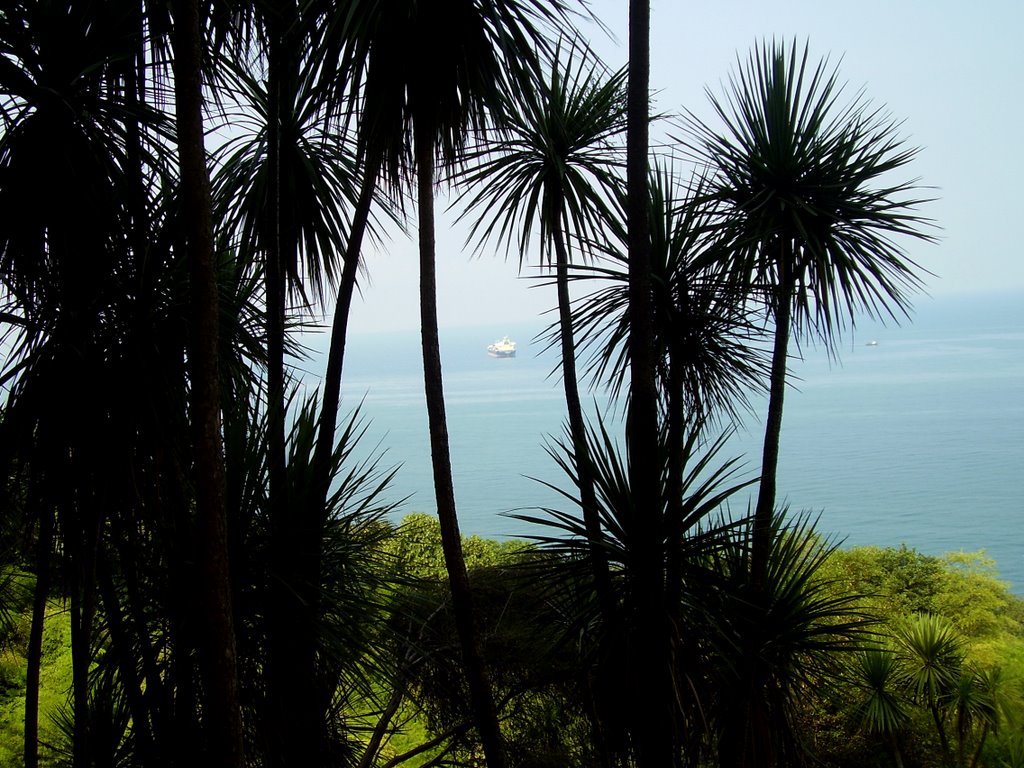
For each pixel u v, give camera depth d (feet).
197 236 8.95
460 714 17.28
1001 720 26.43
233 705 9.07
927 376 384.68
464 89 12.65
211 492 8.96
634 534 12.71
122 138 11.07
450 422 275.39
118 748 12.10
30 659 10.83
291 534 11.96
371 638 12.92
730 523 12.85
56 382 10.48
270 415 12.64
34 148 10.36
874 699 23.35
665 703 12.43
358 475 13.44
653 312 15.33
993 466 167.73
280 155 16.52
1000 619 34.55
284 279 16.33
